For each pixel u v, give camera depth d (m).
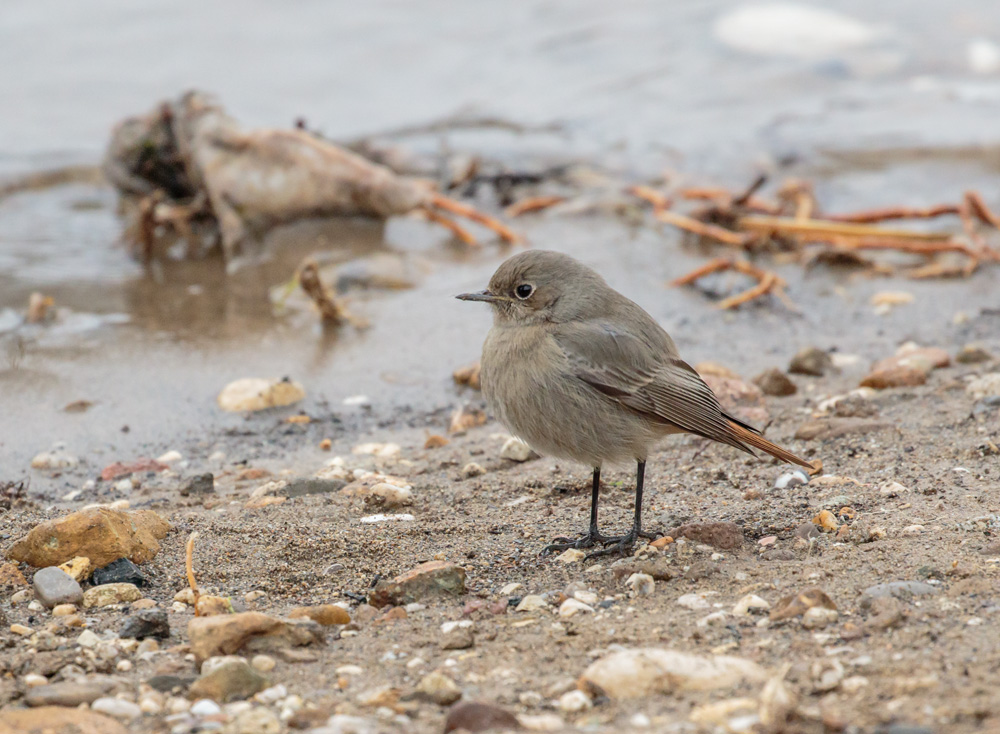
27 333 15.40
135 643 7.68
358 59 27.42
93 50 26.98
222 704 6.88
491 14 30.05
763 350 15.17
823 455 11.37
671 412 9.58
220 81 25.84
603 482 11.19
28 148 22.56
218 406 13.55
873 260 18.42
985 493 9.83
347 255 18.19
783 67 27.53
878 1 30.59
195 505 10.93
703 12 30.19
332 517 10.33
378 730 6.46
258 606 8.52
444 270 17.78
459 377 14.34
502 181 21.38
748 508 10.10
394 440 12.84
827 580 8.25
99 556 8.99
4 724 6.51
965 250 17.75
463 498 10.87
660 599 8.27
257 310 16.44
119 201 21.00
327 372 14.56
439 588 8.48
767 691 6.34
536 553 9.45
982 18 29.62
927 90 26.30
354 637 7.82
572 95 26.28
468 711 6.39
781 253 18.59
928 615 7.36
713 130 24.55
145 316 16.09
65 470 11.90
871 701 6.35
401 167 22.08
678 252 18.56
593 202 20.41
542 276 9.87
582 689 6.82
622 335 9.68
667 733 6.17
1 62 26.17
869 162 22.83
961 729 5.97
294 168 18.61
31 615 8.27
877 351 14.99
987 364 13.89
